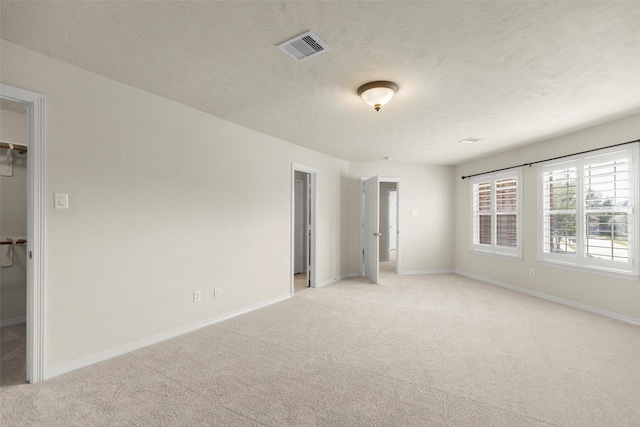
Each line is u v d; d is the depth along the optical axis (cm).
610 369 250
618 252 370
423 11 179
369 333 327
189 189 331
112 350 268
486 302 445
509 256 527
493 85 277
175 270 317
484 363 261
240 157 393
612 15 182
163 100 307
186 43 214
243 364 258
